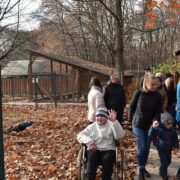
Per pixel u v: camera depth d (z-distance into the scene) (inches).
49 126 663.8
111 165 285.7
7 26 413.7
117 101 432.8
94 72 1327.5
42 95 1322.6
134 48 2123.5
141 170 322.0
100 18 1448.1
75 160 402.6
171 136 317.4
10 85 1636.3
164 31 1984.5
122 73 636.1
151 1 562.6
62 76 1366.9
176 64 900.6
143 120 323.3
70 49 2209.6
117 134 289.0
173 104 438.6
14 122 751.1
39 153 448.1
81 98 1355.8
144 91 325.7
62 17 1861.5
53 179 344.5
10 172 371.6
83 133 291.7
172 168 358.3
